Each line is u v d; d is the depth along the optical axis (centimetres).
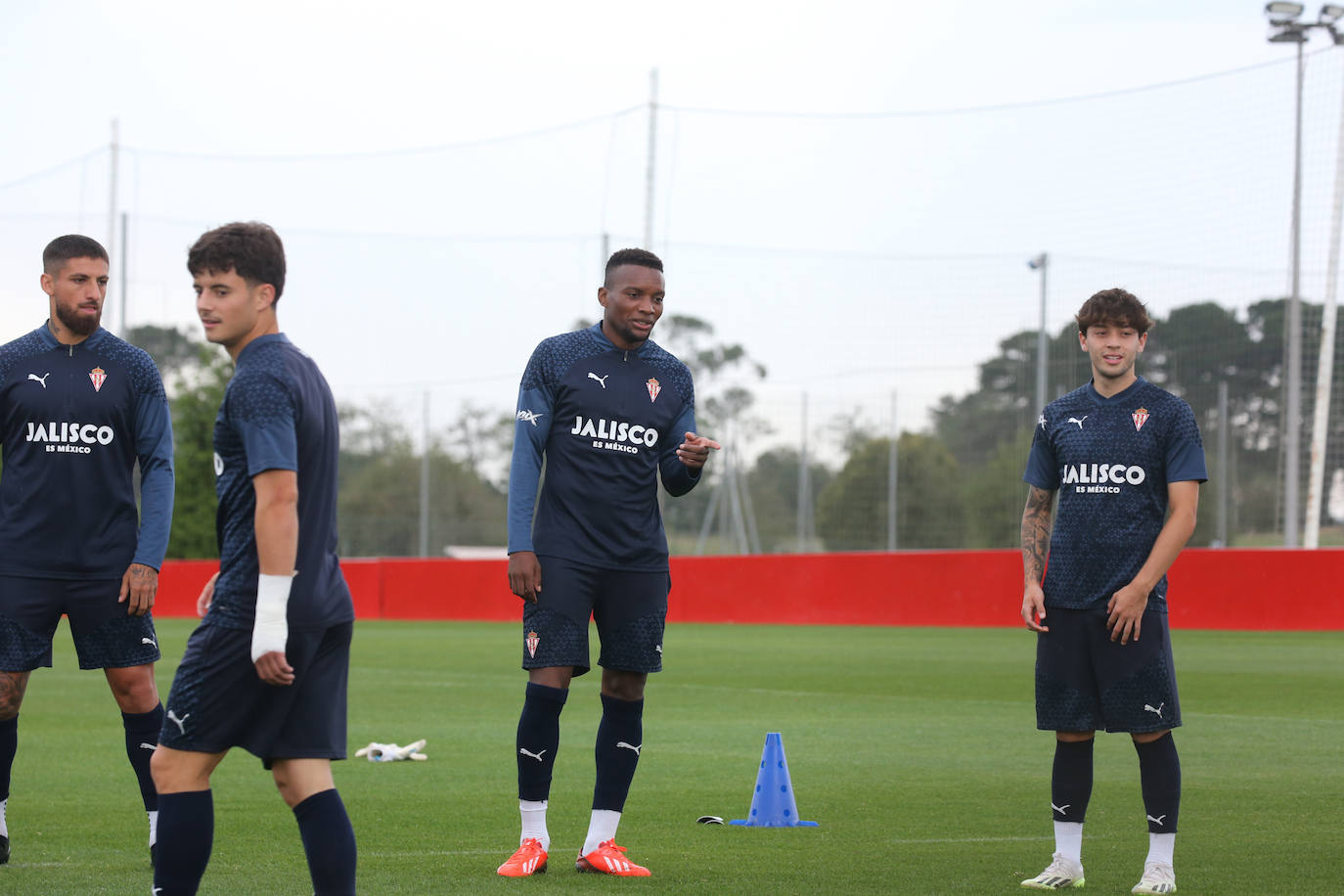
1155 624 855
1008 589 3503
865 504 5094
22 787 1257
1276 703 1927
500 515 6128
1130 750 1500
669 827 1062
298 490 642
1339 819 1082
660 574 929
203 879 853
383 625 4153
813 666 2602
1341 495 5284
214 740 639
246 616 633
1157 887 828
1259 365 5769
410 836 1019
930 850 962
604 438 916
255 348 643
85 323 921
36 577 906
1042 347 4459
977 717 1823
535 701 900
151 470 934
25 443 910
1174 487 859
